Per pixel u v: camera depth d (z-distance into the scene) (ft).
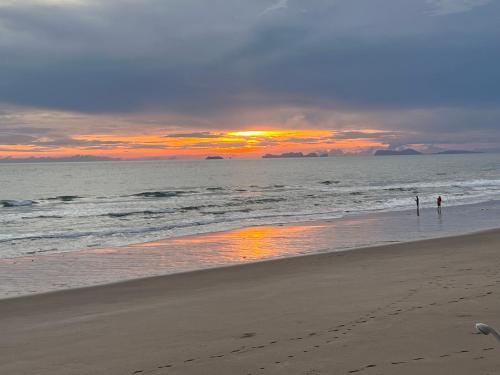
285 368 18.65
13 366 20.66
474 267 39.45
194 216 106.63
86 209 132.77
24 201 159.02
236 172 455.63
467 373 17.19
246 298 32.19
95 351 22.11
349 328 23.35
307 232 73.20
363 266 43.06
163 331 24.89
